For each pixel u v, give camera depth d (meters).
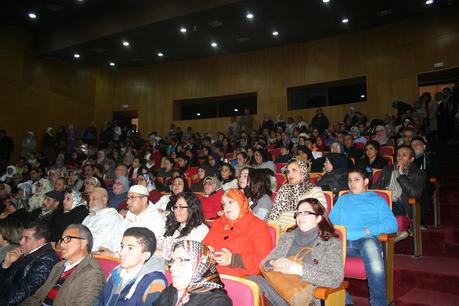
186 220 3.23
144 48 13.45
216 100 15.37
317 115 11.32
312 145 7.57
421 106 9.70
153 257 2.56
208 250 1.95
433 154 4.84
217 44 13.35
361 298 3.35
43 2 11.02
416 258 3.82
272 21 11.29
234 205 2.90
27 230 3.27
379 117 11.84
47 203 5.34
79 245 2.95
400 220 3.86
